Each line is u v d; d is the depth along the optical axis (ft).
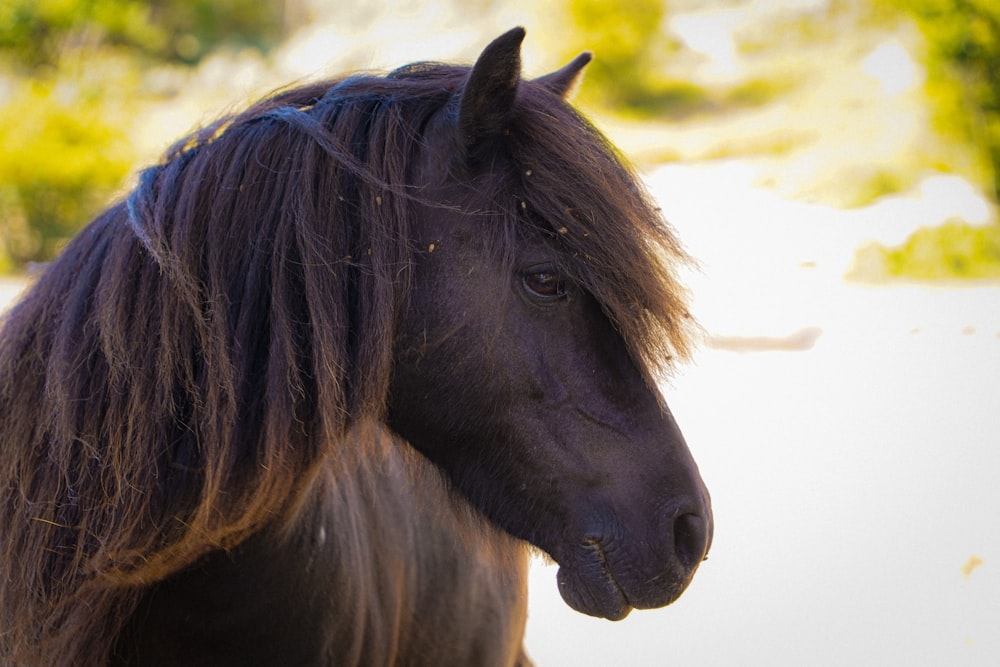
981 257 37.55
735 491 20.88
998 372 26.48
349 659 9.37
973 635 15.78
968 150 44.78
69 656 8.79
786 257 36.91
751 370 27.55
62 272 8.85
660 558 8.83
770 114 57.00
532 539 9.03
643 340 8.79
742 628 16.24
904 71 54.80
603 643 15.89
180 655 9.02
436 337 8.77
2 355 8.82
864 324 31.04
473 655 10.52
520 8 65.41
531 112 8.82
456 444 8.97
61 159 38.37
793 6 72.13
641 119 60.44
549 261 8.71
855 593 17.15
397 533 9.95
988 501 20.16
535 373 8.79
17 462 8.69
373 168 8.73
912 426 23.66
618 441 8.84
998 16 44.14
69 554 8.64
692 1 78.07
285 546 8.97
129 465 8.57
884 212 40.32
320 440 8.71
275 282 8.62
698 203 43.47
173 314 8.59
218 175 8.72
